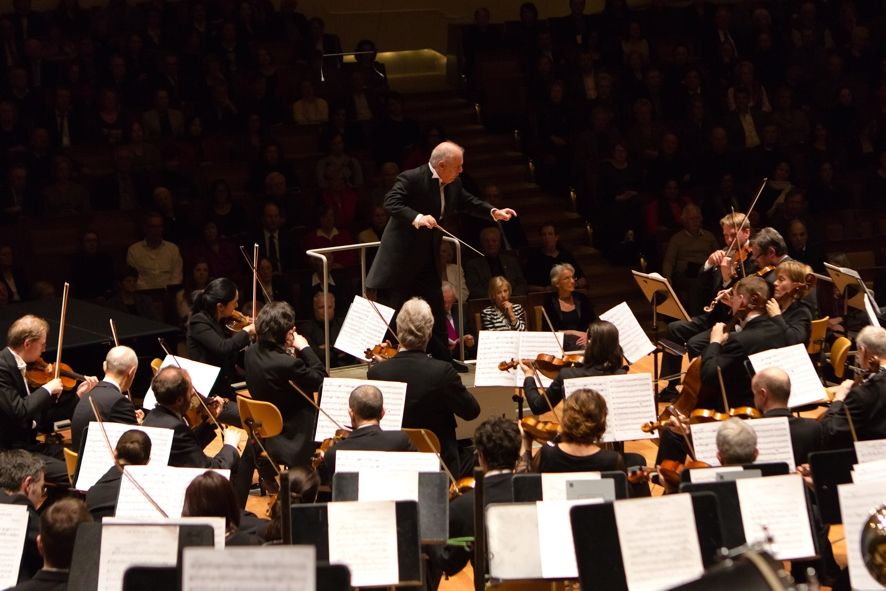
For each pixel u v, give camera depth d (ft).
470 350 56.59
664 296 53.52
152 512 30.48
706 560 24.09
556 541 25.86
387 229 41.93
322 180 74.38
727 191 75.00
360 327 42.32
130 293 63.87
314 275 64.28
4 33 76.84
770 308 39.58
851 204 78.84
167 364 40.55
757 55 87.71
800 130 83.15
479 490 27.22
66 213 69.36
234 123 78.38
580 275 68.23
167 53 79.25
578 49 86.74
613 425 35.42
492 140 85.76
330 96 83.35
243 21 83.87
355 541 25.72
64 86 74.79
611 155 78.64
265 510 42.19
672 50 89.61
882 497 24.66
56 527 25.64
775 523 26.99
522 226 78.02
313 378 38.75
